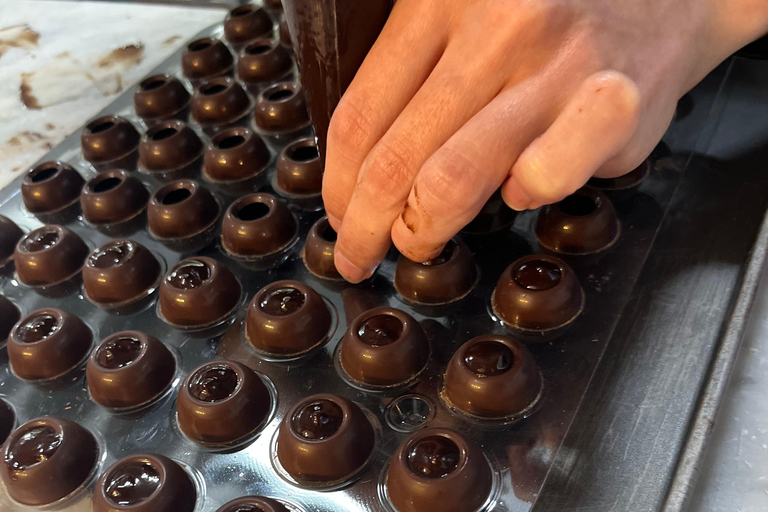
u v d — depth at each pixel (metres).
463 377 0.24
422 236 0.23
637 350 0.24
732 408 0.22
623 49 0.23
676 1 0.25
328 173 0.25
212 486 0.24
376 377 0.26
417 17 0.23
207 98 0.39
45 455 0.25
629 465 0.22
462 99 0.23
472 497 0.22
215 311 0.29
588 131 0.21
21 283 0.32
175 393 0.27
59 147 0.39
